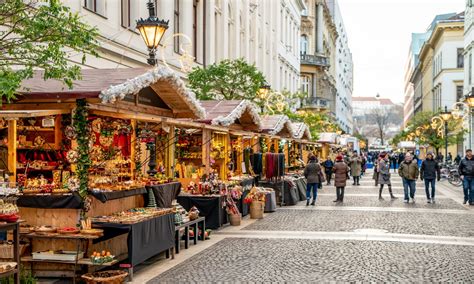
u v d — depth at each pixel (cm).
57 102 983
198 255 1185
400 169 2347
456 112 4247
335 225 1625
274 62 4784
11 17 859
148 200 1211
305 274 1002
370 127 18675
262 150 2384
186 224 1252
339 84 11412
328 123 5119
